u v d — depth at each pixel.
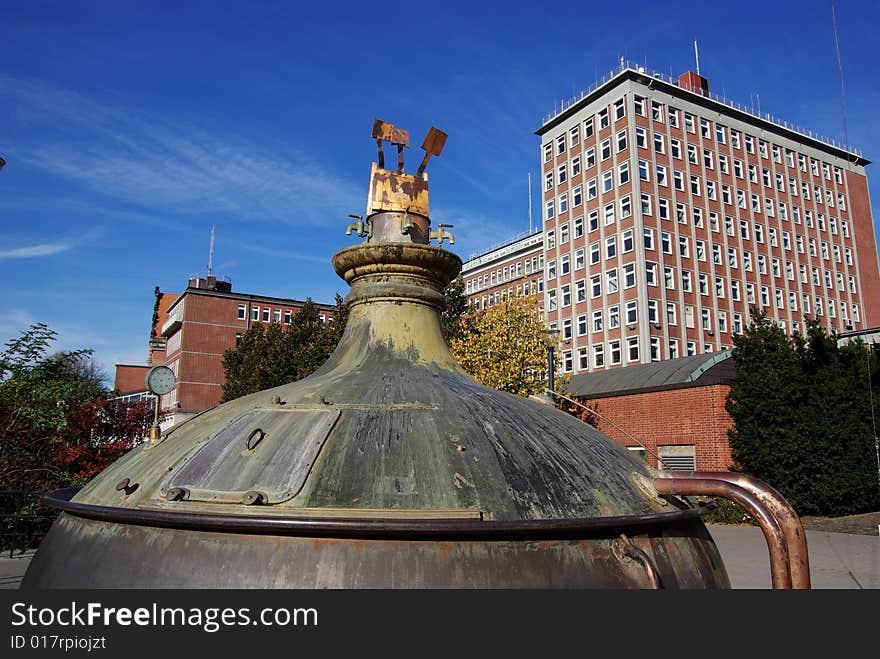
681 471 3.19
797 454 17.27
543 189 57.31
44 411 12.19
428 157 3.81
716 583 2.81
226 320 57.12
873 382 18.06
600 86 52.22
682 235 50.12
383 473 2.50
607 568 2.39
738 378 18.61
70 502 2.87
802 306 56.09
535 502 2.53
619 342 48.28
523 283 66.56
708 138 53.66
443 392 3.09
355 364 3.41
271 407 2.99
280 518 2.23
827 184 60.94
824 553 12.17
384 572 2.19
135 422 16.89
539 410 3.37
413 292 3.57
